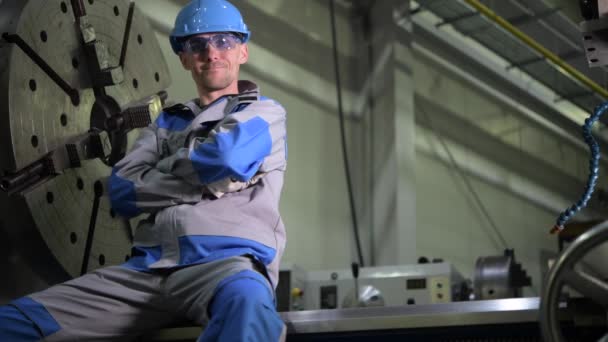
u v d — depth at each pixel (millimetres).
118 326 1978
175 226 1909
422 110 5312
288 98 4625
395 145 4918
